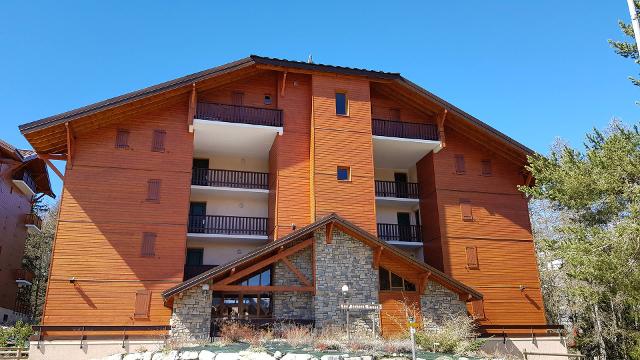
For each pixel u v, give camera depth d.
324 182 23.55
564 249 15.98
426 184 26.89
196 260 24.39
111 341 19.45
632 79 16.56
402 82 25.66
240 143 25.28
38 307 40.91
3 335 22.50
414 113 27.23
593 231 15.38
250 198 25.97
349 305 18.62
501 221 26.09
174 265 21.16
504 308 24.55
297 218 23.30
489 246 25.42
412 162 28.34
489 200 26.28
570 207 17.33
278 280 19.72
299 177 23.92
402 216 28.38
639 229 13.90
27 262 39.03
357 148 24.52
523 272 25.50
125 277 20.47
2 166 29.23
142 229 21.25
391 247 20.25
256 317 19.50
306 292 19.83
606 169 15.54
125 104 21.33
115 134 22.16
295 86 25.34
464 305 20.86
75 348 19.11
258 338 17.11
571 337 29.00
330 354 14.51
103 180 21.39
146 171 22.06
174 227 21.67
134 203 21.50
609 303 23.75
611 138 16.02
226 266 18.38
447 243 24.88
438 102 25.72
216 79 23.78
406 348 16.30
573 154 17.11
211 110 23.48
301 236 19.64
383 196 27.08
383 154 27.14
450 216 25.44
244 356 14.49
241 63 23.50
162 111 23.05
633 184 15.36
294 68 24.53
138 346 19.53
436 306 20.52
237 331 17.45
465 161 26.66
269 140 25.03
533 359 23.77
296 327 17.94
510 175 27.11
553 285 32.53
